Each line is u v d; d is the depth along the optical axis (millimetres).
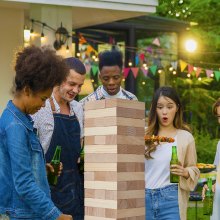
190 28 12031
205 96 12312
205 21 12977
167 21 11266
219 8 12930
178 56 11625
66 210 3631
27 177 2664
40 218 2730
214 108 5605
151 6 8164
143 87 11203
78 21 8969
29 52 2732
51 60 2725
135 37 10984
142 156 2752
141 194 2740
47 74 2701
